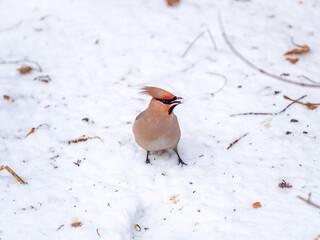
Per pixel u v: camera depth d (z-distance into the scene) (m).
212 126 10.45
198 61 12.44
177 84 11.75
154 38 13.23
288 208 8.15
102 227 8.07
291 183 8.72
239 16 13.80
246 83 11.57
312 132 9.92
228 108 10.89
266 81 11.55
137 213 8.47
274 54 12.30
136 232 8.20
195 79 11.90
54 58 12.86
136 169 9.40
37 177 9.25
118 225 8.07
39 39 13.53
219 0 14.50
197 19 13.80
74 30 13.70
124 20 13.88
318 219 7.80
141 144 9.20
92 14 14.18
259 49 12.52
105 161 9.59
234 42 12.84
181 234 7.96
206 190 8.76
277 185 8.71
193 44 12.98
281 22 13.41
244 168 9.20
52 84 11.99
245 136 10.05
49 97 11.60
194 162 9.52
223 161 9.46
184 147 9.93
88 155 9.77
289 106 10.68
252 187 8.72
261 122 10.37
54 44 13.30
